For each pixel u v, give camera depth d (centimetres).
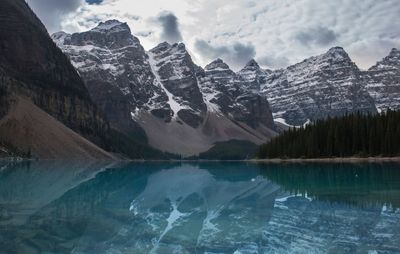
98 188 6009
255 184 6656
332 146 16325
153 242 2564
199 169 13462
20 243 2491
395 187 5447
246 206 4094
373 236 2647
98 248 2414
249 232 2839
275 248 2422
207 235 2758
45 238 2625
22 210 3697
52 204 4103
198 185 6744
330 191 5159
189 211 3806
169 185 6769
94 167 13762
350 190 5194
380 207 3794
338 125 16525
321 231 2820
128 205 4178
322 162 14562
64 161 19138
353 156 15550
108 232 2831
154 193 5431
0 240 2555
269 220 3278
